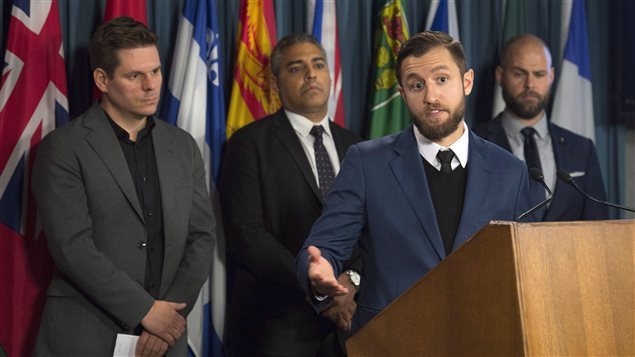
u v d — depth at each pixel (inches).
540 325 61.6
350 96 166.7
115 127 121.0
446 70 91.4
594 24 179.3
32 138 135.4
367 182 93.9
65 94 140.2
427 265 88.8
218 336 145.9
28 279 133.2
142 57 121.0
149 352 111.3
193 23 151.6
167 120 149.1
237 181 135.3
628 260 66.1
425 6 171.2
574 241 64.3
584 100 170.1
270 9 156.4
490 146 96.7
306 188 135.7
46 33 139.4
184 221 120.6
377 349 74.6
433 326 69.2
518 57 159.2
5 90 136.1
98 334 112.1
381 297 90.1
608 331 64.1
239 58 152.7
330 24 159.3
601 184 162.7
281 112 142.4
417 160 93.7
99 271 110.2
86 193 114.9
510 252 62.1
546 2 176.7
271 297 132.9
